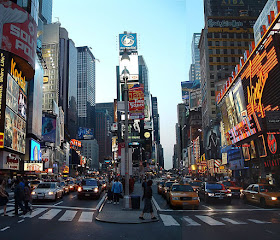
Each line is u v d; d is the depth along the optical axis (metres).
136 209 18.20
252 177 28.52
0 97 51.25
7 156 54.44
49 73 178.38
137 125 102.12
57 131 117.38
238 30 103.06
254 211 16.50
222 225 11.87
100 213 16.38
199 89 153.75
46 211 17.45
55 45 182.50
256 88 33.44
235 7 103.25
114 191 21.98
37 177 78.00
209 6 105.25
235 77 50.09
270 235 8.64
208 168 79.56
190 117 150.62
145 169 99.31
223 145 64.31
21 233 10.70
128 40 53.75
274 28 34.09
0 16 56.41
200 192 23.84
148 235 10.42
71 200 25.67
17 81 60.94
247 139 33.38
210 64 101.12
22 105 63.91
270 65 30.03
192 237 9.16
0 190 14.98
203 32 105.31
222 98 62.81
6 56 53.25
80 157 189.75
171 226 12.35
